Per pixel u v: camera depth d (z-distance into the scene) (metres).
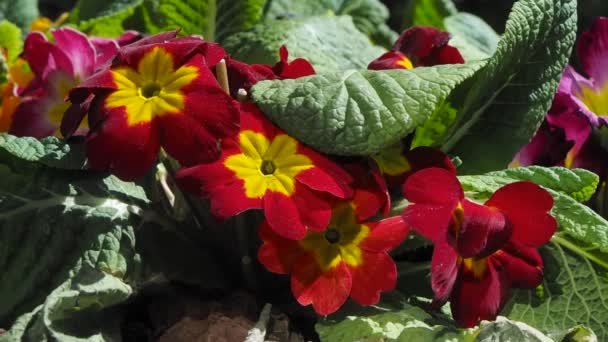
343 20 0.51
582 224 0.41
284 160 0.39
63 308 0.38
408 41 0.45
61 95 0.46
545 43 0.44
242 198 0.38
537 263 0.40
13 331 0.37
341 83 0.39
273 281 0.42
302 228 0.37
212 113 0.38
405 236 0.39
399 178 0.41
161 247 0.41
